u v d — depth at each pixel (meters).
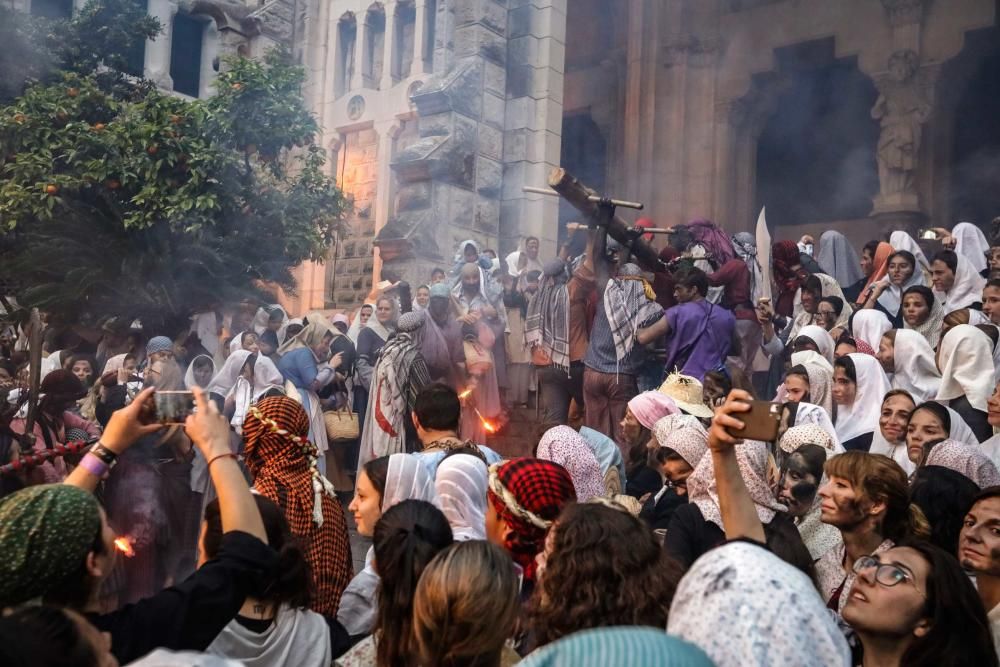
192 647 2.55
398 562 3.11
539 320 9.73
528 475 3.57
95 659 1.78
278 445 4.31
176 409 2.78
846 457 3.82
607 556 2.66
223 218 12.68
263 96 12.85
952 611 2.73
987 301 8.20
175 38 20.08
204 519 3.32
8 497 2.26
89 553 2.30
